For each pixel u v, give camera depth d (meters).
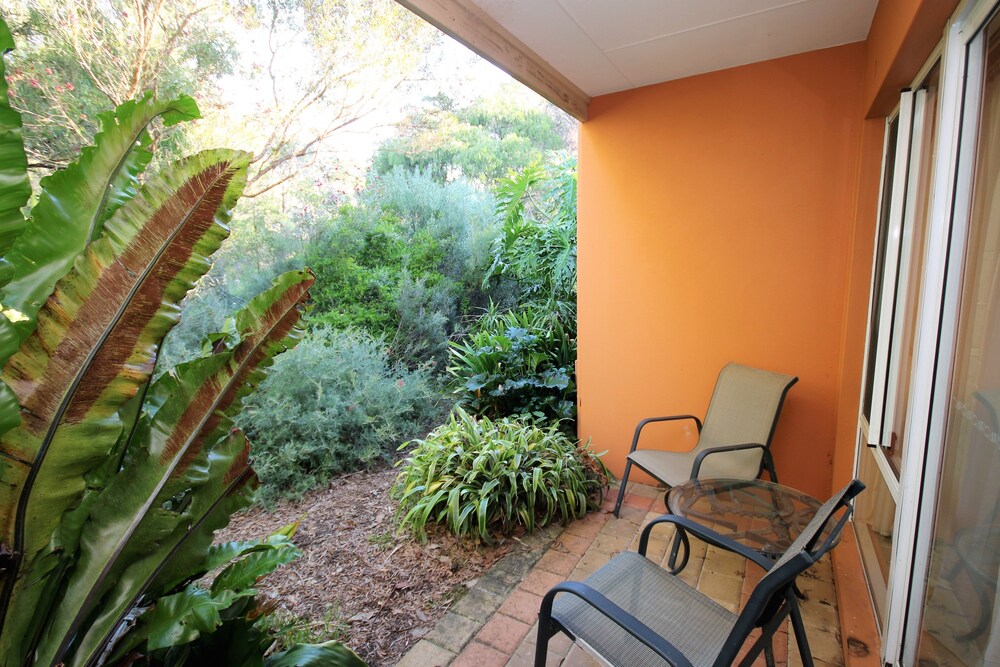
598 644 1.36
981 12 1.18
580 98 3.07
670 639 1.39
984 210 1.23
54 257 1.09
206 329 4.36
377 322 5.26
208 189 1.08
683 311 3.03
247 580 1.24
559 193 5.07
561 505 2.71
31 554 1.02
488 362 4.17
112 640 1.17
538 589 2.20
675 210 2.98
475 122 8.44
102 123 1.14
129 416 1.28
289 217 5.74
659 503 2.97
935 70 1.72
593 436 3.48
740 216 2.81
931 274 1.36
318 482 3.44
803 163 2.63
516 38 2.38
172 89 4.56
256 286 5.07
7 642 1.02
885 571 1.92
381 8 5.89
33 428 0.97
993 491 1.11
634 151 3.07
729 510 2.06
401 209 6.06
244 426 3.47
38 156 3.84
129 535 1.11
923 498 1.41
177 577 1.23
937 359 1.36
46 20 3.81
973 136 1.28
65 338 0.98
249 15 5.23
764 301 2.80
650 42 2.44
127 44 4.28
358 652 1.88
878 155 2.42
